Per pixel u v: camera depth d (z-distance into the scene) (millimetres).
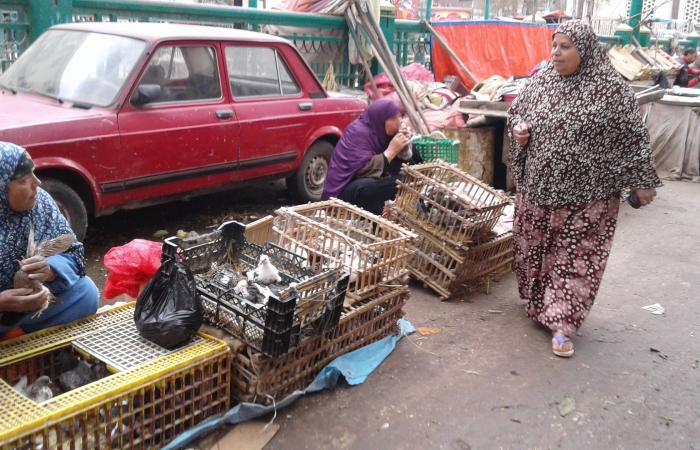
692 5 32094
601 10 24125
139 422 2586
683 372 3734
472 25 11547
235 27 8008
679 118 9297
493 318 4312
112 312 3160
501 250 4922
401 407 3215
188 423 2809
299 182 6574
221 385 2900
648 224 6824
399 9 14883
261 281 3084
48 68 5305
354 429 3021
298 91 6355
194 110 5320
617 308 4613
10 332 2908
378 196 4973
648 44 18453
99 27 5469
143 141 4938
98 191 4750
